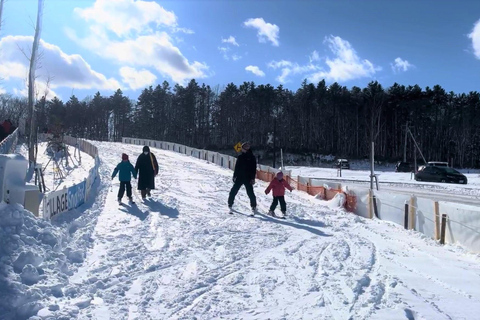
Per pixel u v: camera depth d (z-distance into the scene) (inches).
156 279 235.6
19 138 1397.6
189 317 184.7
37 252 231.8
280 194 465.7
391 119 3358.8
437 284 235.5
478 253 311.1
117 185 671.1
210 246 314.5
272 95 3700.8
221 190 695.7
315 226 414.6
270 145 3476.9
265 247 316.8
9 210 247.9
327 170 2039.9
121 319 181.6
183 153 1606.8
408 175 1740.9
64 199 409.1
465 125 3230.8
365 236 374.9
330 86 3609.7
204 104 3848.4
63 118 3902.6
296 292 218.8
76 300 199.0
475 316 188.5
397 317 186.9
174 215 444.1
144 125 3826.3
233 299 207.5
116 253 286.5
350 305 200.8
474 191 1032.2
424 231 392.5
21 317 175.8
